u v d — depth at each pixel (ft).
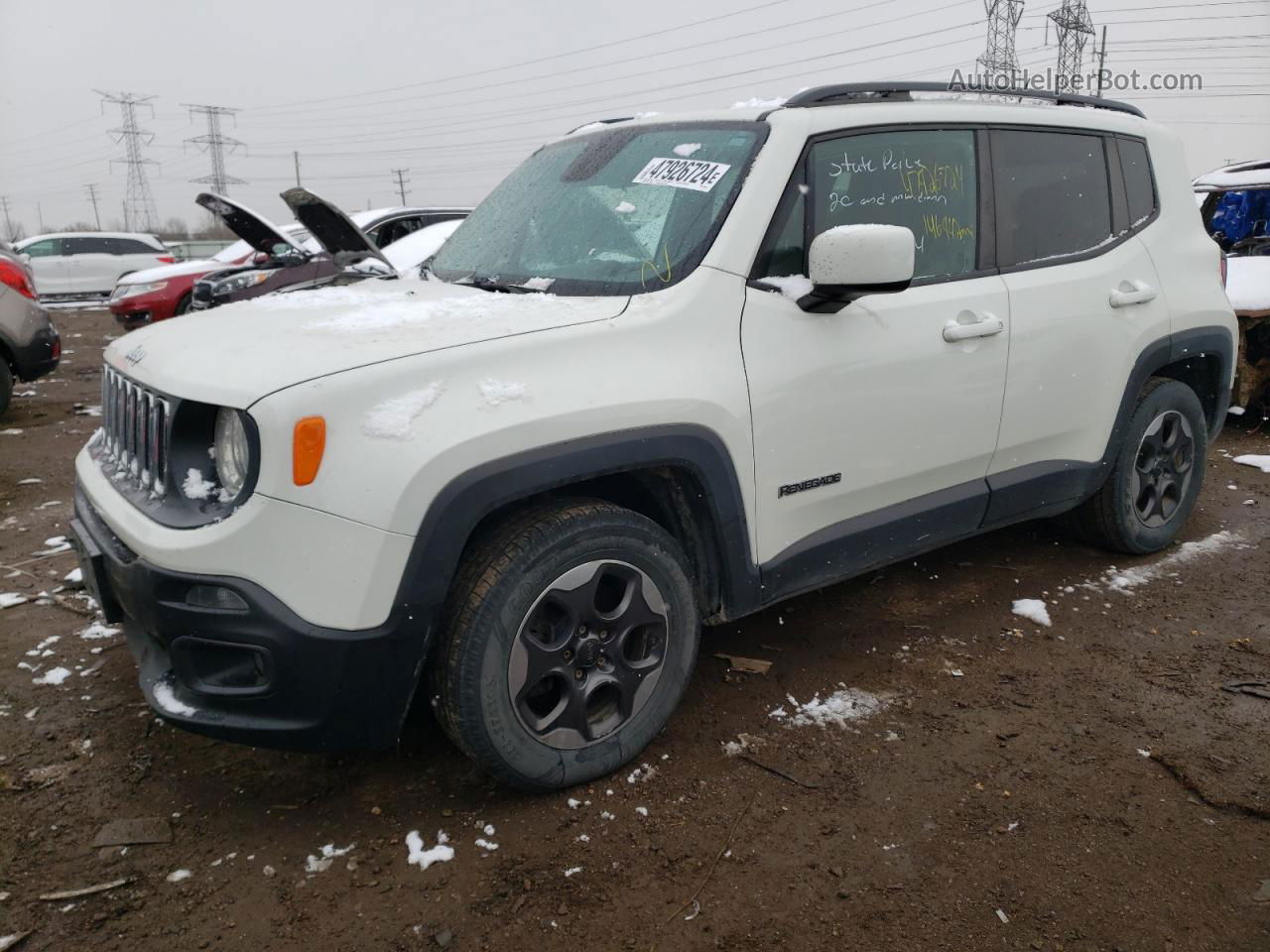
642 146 10.99
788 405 9.32
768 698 10.19
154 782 8.91
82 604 12.87
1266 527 15.44
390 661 7.42
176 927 7.13
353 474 7.16
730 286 9.12
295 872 7.69
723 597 9.45
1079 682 10.52
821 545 9.95
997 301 11.06
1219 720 9.74
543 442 7.74
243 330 8.67
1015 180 11.62
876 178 10.35
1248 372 21.75
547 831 8.12
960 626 11.91
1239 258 22.66
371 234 27.55
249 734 7.61
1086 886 7.42
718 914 7.18
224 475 7.71
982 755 9.16
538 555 7.89
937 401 10.54
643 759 9.11
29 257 67.21
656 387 8.39
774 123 9.84
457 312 8.66
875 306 10.03
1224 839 7.93
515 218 11.35
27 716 10.09
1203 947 6.81
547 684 8.48
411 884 7.54
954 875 7.55
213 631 7.36
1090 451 12.58
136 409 8.75
